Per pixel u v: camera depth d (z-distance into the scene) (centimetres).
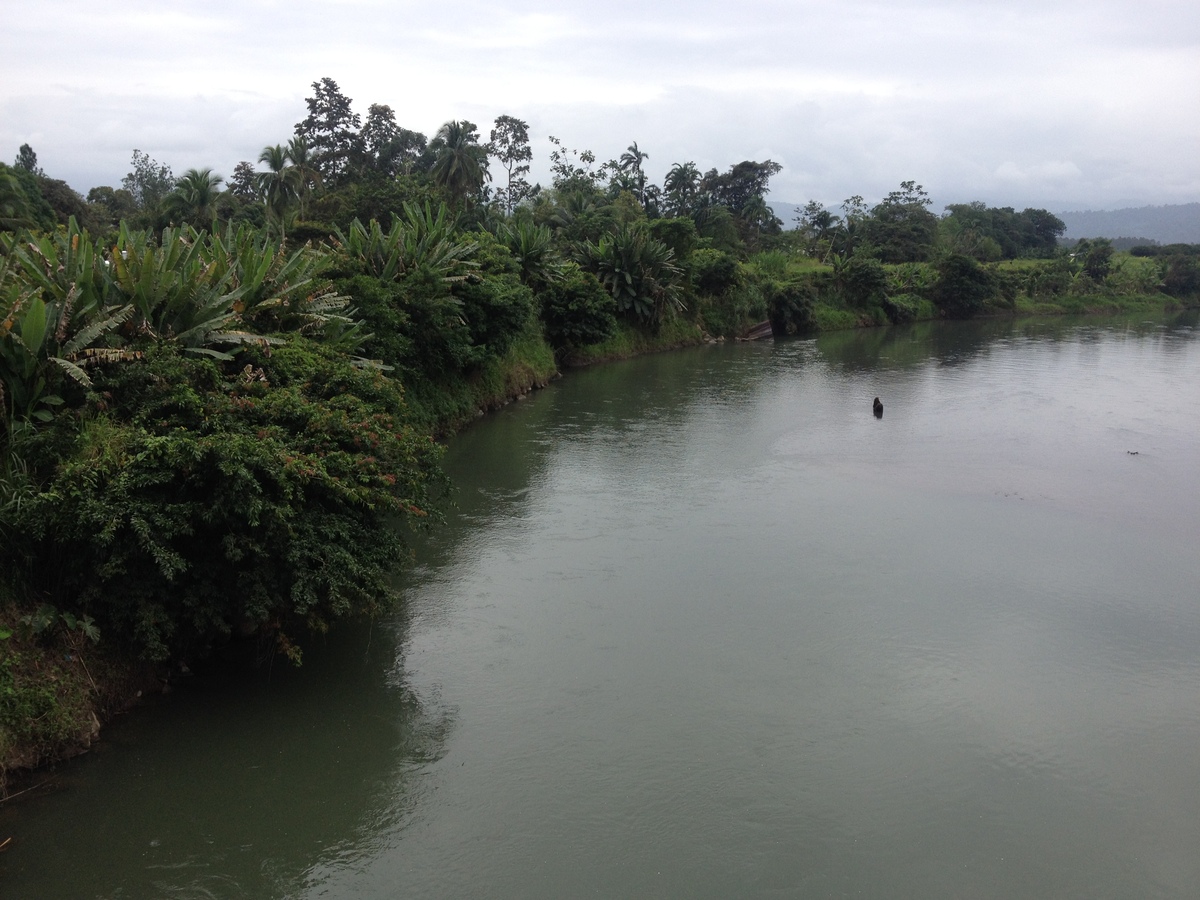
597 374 3822
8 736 832
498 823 856
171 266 1271
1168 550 1639
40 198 4381
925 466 2212
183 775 896
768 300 6084
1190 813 904
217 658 1094
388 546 1112
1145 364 4331
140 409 1062
